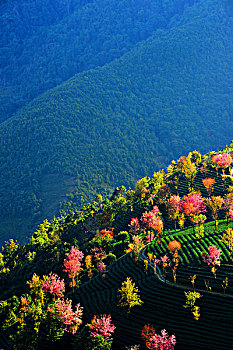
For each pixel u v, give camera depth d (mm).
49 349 109938
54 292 129875
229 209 157375
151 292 120250
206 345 96312
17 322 133375
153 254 146250
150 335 96875
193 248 140250
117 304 119188
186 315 107375
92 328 99750
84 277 152750
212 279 120125
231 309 105500
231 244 130750
